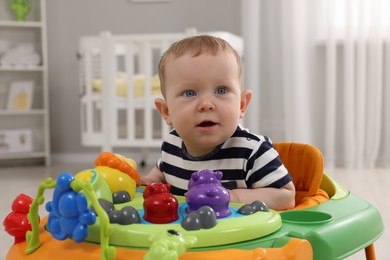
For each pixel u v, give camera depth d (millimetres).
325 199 933
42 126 3260
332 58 2771
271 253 592
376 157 2803
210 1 3166
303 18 2844
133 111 2566
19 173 2701
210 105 789
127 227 619
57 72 3246
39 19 3182
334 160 2840
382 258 1138
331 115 2775
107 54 2529
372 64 2715
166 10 3191
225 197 687
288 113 2902
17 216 738
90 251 624
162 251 538
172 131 1021
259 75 2998
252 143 900
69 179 599
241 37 3027
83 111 2709
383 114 2812
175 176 975
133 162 967
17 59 3066
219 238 606
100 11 3213
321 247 690
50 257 648
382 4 2699
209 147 872
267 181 863
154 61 2979
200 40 825
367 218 837
